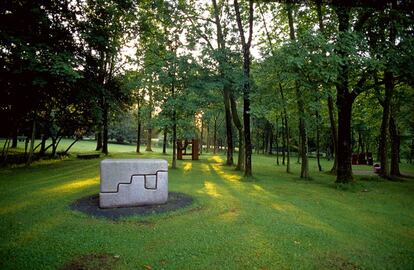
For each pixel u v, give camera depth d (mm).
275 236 5461
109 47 17125
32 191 8742
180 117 16938
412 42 10109
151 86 16656
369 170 23359
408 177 17812
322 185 12719
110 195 6992
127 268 3967
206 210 7160
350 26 12625
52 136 20406
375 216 7395
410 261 4613
